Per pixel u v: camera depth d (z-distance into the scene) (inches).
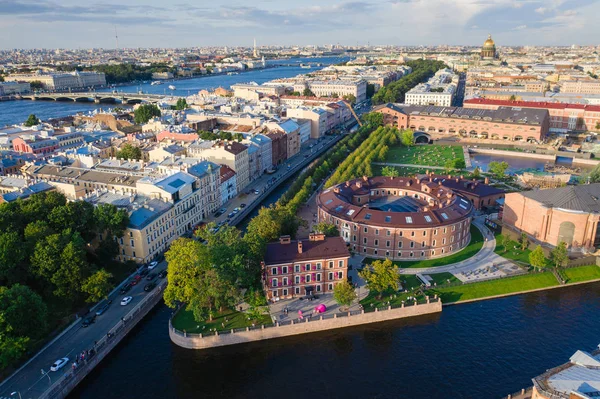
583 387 3671.3
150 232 6732.3
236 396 4542.3
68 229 5954.7
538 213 7224.4
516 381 4665.4
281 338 5324.8
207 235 5797.2
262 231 6491.1
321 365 4933.6
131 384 4680.1
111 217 6437.0
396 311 5629.9
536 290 6235.2
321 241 6067.9
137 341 5270.7
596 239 7022.6
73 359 4776.1
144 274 6358.3
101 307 5590.6
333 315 5497.1
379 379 4724.4
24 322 4690.0
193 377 4781.0
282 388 4633.4
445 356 5034.5
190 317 5487.2
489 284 6240.2
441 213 6988.2
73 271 5418.3
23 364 4687.5
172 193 7455.7
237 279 5467.5
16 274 5526.6
